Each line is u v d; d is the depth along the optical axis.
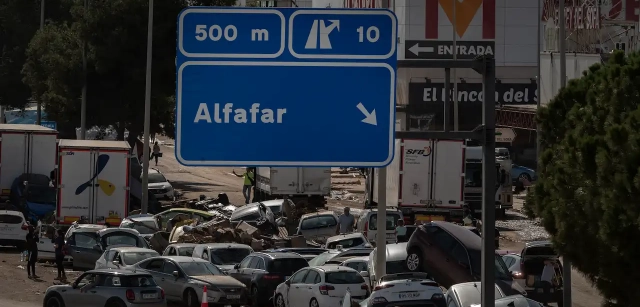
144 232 66.88
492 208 21.50
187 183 117.25
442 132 21.64
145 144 72.56
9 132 78.44
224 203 90.88
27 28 137.12
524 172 107.50
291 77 21.23
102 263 54.81
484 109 21.66
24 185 77.19
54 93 101.31
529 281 44.97
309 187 84.81
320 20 21.23
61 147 68.12
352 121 21.25
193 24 21.17
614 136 24.52
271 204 75.38
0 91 139.38
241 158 21.17
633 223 23.97
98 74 99.31
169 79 99.12
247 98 21.20
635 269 24.84
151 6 73.75
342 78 21.25
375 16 21.27
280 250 55.91
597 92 27.48
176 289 48.66
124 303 42.12
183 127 21.14
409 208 70.00
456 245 43.59
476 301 33.09
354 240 58.12
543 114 31.00
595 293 53.62
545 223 27.83
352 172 126.75
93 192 68.56
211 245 55.19
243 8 21.16
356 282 43.28
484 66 21.62
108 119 100.44
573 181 26.44
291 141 21.25
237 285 47.94
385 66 21.25
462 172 70.12
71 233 61.53
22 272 60.16
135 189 85.75
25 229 69.88
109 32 95.88
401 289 33.41
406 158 70.06
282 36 21.23
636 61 26.61
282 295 46.12
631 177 23.95
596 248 26.27
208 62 21.17
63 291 43.53
